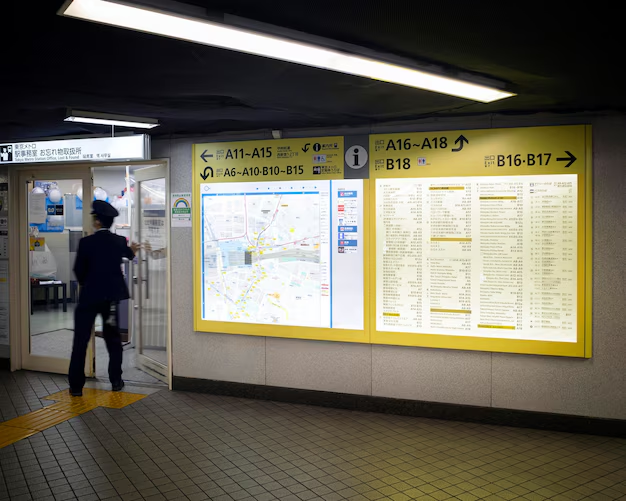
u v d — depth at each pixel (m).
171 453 4.29
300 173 5.36
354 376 5.32
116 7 2.37
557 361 4.74
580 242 4.62
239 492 3.64
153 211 6.47
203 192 5.72
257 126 5.34
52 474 3.93
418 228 5.03
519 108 4.57
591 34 2.79
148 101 4.29
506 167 4.78
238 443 4.48
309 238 5.36
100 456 4.23
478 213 4.86
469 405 4.99
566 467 4.02
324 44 2.91
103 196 9.04
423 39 2.90
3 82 3.73
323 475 3.89
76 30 2.76
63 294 6.57
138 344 6.87
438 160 4.95
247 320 5.62
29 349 6.78
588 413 4.68
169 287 5.97
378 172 5.12
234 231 5.63
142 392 5.92
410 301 5.08
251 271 5.59
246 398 5.70
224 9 2.52
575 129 4.61
